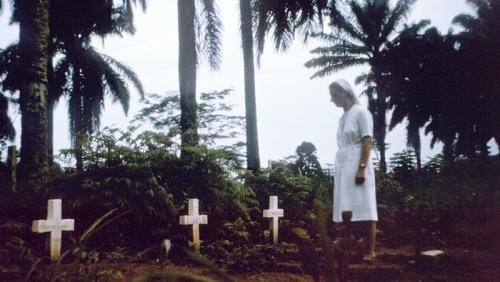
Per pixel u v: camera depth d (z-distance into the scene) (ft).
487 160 53.93
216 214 26.35
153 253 20.76
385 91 131.54
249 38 46.78
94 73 103.45
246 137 45.14
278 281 15.56
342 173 19.51
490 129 122.21
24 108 30.32
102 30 95.96
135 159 23.85
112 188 22.74
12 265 16.20
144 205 22.65
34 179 27.68
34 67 30.94
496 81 120.67
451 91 124.36
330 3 56.54
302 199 35.04
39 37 31.37
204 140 27.58
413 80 127.65
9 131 104.06
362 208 18.89
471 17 127.13
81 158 23.94
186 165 25.44
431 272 16.25
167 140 25.52
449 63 123.85
